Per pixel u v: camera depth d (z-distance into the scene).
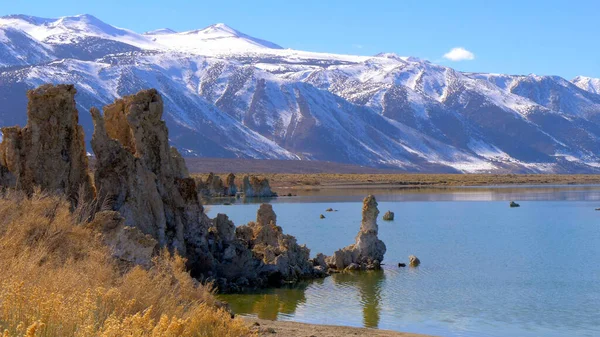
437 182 189.00
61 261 16.62
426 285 33.88
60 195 26.75
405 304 29.47
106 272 15.83
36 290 11.77
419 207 91.00
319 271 36.44
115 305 13.46
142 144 31.94
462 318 27.03
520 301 30.45
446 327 25.67
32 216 18.38
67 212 19.64
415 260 40.28
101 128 30.31
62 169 29.30
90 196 29.70
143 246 19.44
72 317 11.24
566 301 30.34
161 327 11.89
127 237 19.25
